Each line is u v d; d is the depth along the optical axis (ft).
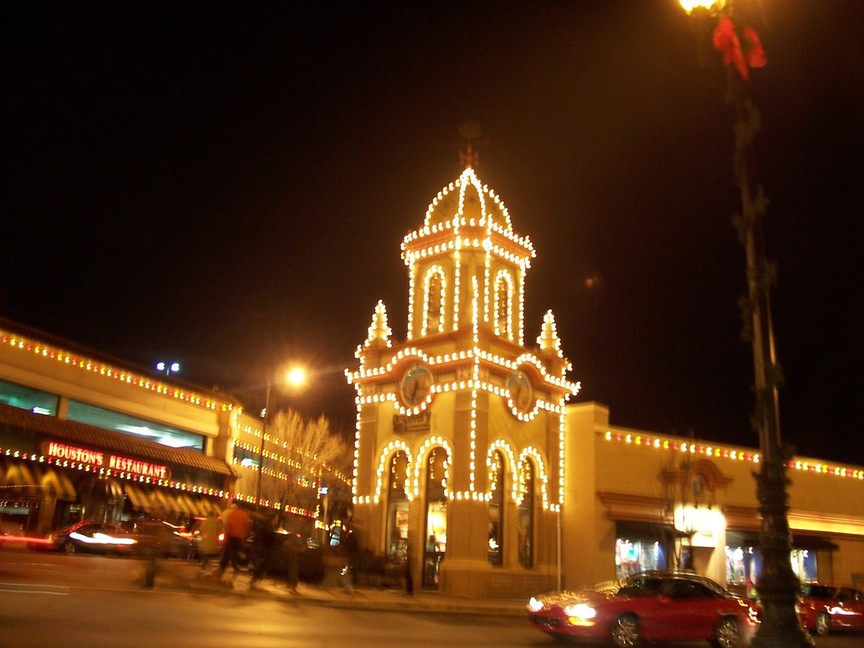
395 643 46.62
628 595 57.47
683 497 112.78
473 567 94.27
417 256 112.37
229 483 155.94
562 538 108.88
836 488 134.00
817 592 86.02
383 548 104.37
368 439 109.19
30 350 119.75
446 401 102.01
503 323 111.04
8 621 41.37
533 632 63.26
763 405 37.96
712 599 59.62
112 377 135.03
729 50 41.01
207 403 155.84
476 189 112.37
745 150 40.86
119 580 69.05
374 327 115.14
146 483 138.31
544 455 108.37
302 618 55.77
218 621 48.88
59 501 122.52
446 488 98.94
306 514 172.04
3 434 114.21
